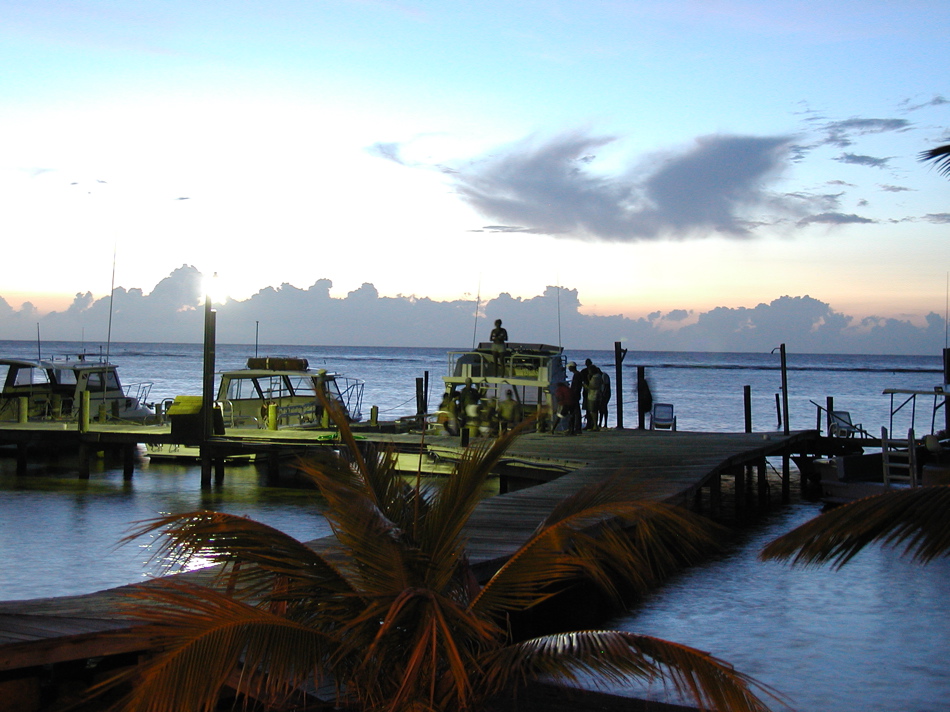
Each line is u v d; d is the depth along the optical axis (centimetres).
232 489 2216
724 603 1215
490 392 2612
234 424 2655
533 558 617
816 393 8525
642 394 2922
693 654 536
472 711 583
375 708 575
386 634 579
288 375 2747
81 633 645
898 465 1853
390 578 584
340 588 609
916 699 848
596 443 2261
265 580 628
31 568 1354
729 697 519
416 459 2089
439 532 625
